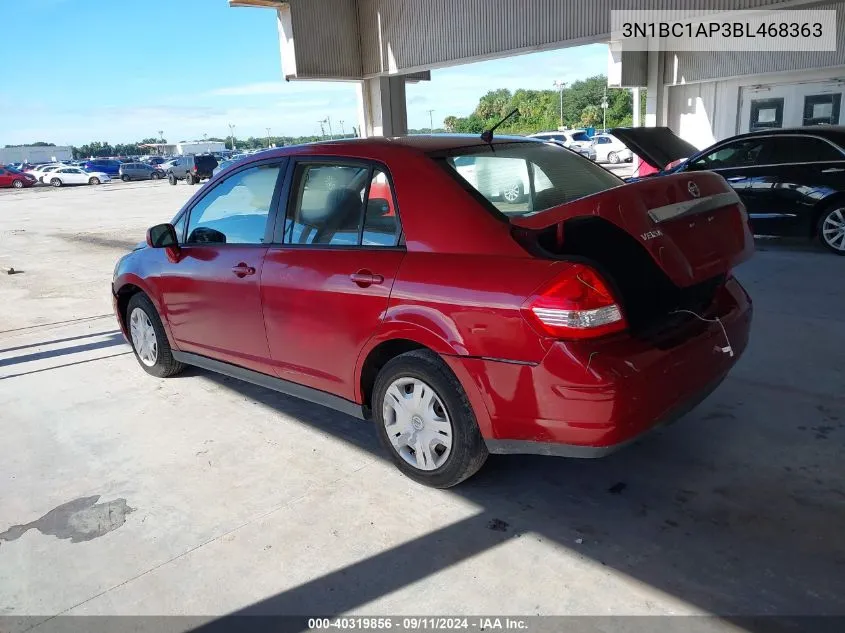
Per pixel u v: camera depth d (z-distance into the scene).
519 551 2.70
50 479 3.53
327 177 3.45
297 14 13.76
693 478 3.16
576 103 75.06
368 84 15.34
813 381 4.19
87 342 6.14
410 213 3.05
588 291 2.54
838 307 5.73
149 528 3.02
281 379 3.83
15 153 93.44
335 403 3.55
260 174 3.84
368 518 2.99
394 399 3.21
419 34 13.81
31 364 5.55
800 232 8.12
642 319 2.93
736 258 3.01
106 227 16.78
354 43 14.86
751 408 3.86
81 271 10.28
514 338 2.63
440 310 2.84
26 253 12.68
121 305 5.16
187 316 4.34
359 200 3.29
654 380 2.65
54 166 48.12
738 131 16.23
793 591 2.38
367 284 3.12
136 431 4.06
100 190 36.38
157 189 34.19
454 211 2.93
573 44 11.84
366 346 3.19
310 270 3.40
